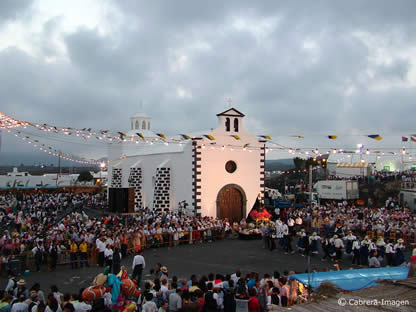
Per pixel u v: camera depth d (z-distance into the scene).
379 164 82.38
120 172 56.25
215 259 27.88
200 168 41.34
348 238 28.02
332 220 36.78
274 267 25.44
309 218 37.44
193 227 35.09
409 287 11.13
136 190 49.50
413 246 29.62
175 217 37.53
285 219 41.38
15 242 25.98
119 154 57.47
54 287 15.08
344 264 26.50
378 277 13.89
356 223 35.47
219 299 14.68
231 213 43.25
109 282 13.64
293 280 15.16
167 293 14.52
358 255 26.38
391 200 57.31
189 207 41.53
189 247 32.72
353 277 13.90
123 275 14.62
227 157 43.03
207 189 41.69
